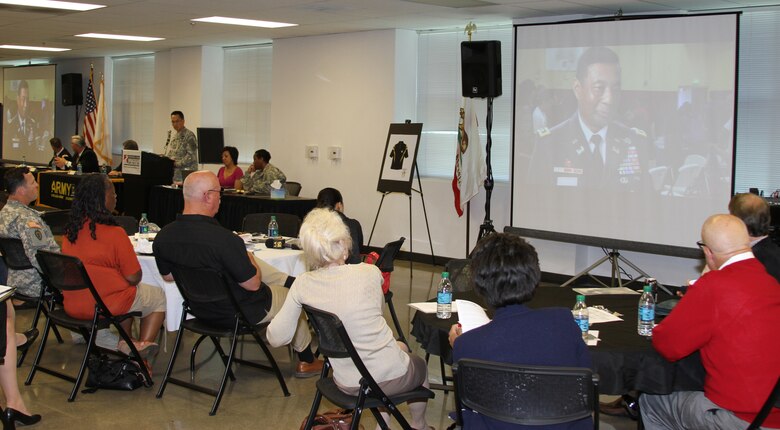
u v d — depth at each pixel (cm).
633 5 662
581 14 723
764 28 650
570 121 707
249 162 1120
